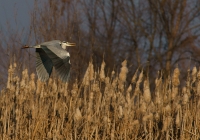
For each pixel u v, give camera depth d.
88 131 15.89
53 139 16.08
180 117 16.19
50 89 17.91
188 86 17.11
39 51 11.88
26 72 17.45
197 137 16.05
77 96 17.22
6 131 17.17
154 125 16.83
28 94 17.38
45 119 16.77
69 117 16.88
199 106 16.61
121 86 16.83
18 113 16.80
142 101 16.64
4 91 18.08
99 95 17.08
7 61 20.53
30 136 16.50
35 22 21.97
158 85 17.12
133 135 16.47
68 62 11.26
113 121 16.59
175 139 16.45
